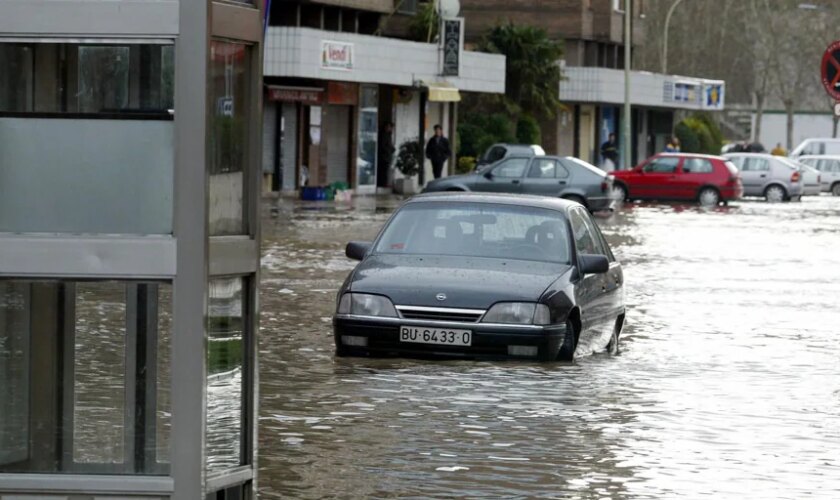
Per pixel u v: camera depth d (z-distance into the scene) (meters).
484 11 150.38
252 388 12.11
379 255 28.55
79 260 11.45
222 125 11.76
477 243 28.66
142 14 11.29
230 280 11.92
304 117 100.00
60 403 11.95
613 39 155.00
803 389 25.81
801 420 22.78
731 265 53.12
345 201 94.31
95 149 11.59
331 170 105.31
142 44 11.44
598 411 23.00
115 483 11.57
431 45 111.94
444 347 26.50
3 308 11.78
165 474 11.88
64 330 11.87
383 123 112.06
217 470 11.88
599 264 28.52
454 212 29.34
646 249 59.94
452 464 19.03
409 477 18.25
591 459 19.53
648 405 23.66
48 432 11.96
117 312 11.80
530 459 19.42
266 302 36.88
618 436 21.11
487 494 17.47
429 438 20.61
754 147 185.38
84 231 11.63
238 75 11.92
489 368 26.67
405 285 26.95
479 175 83.69
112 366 11.84
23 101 11.79
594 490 17.83
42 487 11.63
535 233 28.88
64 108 11.76
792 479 18.66
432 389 24.48
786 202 115.31
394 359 27.41
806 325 35.72
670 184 104.00
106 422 11.92
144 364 11.84
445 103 124.12
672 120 182.50
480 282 27.03
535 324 26.48
